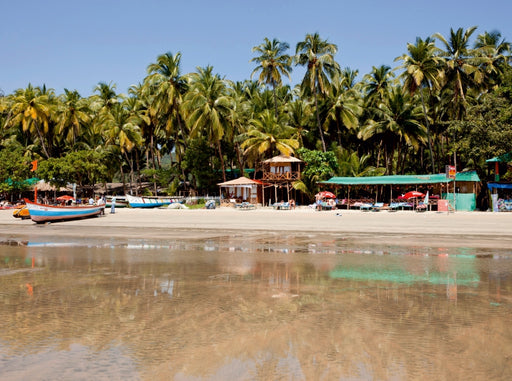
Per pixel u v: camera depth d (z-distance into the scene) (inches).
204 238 712.4
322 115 2098.9
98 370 180.2
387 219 1071.0
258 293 316.5
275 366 182.1
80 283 356.8
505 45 1877.5
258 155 2069.4
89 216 1248.2
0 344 211.2
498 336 217.5
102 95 2539.4
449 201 1424.7
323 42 1867.6
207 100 1962.4
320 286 339.6
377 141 2226.9
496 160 1360.7
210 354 196.1
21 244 649.0
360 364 183.2
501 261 462.9
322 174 1744.6
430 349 199.6
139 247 600.1
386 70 2193.7
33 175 2277.3
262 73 1993.1
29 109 2208.4
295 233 784.9
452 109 1818.4
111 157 2431.1
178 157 2423.7
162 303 288.4
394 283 350.0
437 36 1754.4
